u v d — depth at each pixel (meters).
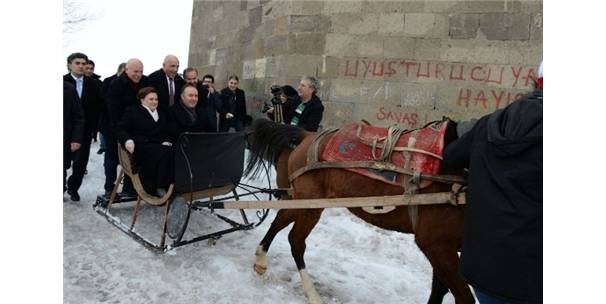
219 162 4.13
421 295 3.64
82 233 4.43
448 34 6.84
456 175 2.57
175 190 3.88
